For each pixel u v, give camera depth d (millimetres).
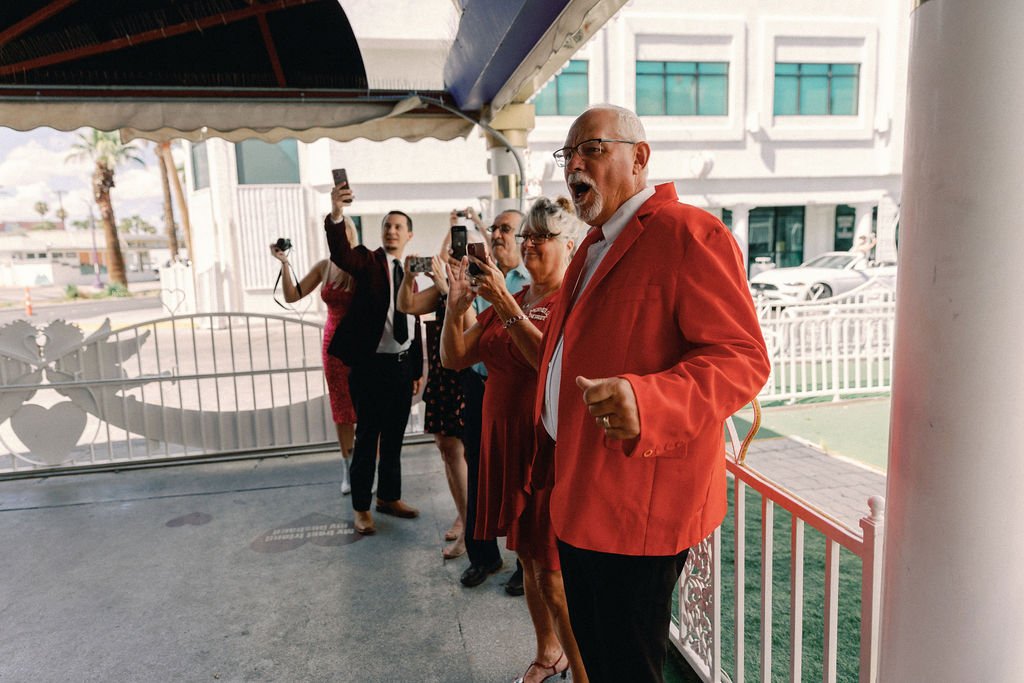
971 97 1021
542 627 2420
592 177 1562
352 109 3930
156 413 5129
